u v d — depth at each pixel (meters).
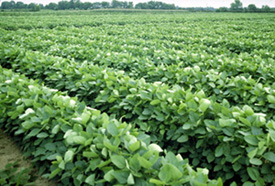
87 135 2.39
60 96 3.26
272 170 2.28
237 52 8.62
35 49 8.48
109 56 6.36
